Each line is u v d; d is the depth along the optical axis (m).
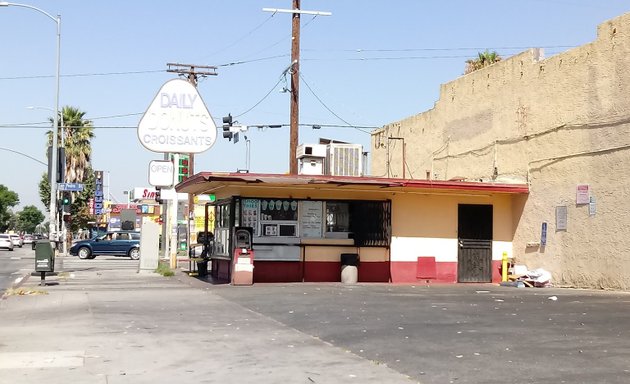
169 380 8.25
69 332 11.85
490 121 25.81
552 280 21.97
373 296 17.91
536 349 9.84
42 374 8.59
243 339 11.09
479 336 11.07
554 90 22.30
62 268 32.56
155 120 26.23
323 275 23.03
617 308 14.88
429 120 30.59
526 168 23.59
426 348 10.06
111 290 19.67
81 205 73.94
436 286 22.20
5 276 28.00
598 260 20.11
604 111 20.03
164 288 20.36
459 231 24.22
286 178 21.34
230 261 22.58
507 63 24.91
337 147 28.89
